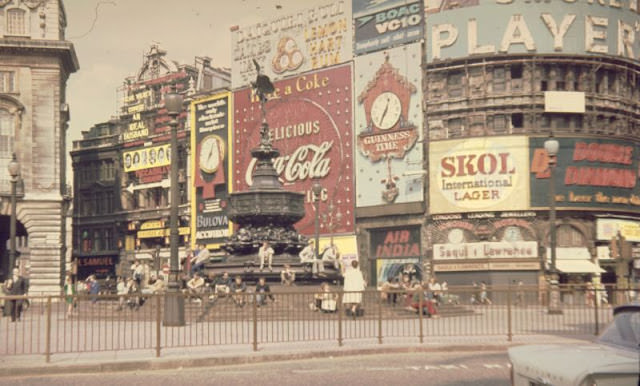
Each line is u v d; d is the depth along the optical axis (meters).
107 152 80.06
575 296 17.19
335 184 58.59
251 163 65.56
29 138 53.25
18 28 53.72
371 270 56.19
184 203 72.38
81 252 80.88
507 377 11.44
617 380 5.59
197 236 70.00
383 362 13.72
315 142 60.53
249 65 66.44
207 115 69.94
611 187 50.53
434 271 51.34
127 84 81.38
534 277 48.62
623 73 52.50
